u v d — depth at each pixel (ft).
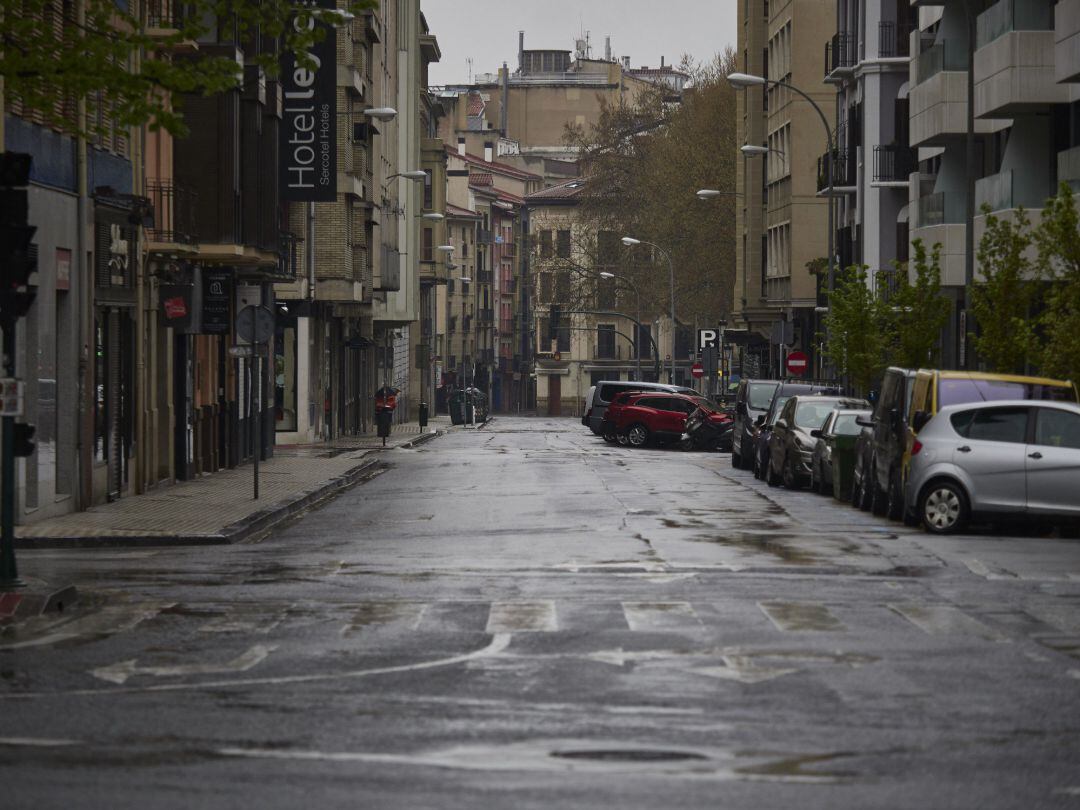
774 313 336.90
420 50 443.73
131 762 37.50
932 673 50.11
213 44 151.74
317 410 268.00
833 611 64.69
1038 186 175.22
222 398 175.42
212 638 57.98
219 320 155.63
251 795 34.24
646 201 412.98
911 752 38.78
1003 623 61.46
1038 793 34.83
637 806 33.40
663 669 50.67
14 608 64.18
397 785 35.17
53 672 50.75
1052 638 57.67
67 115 115.85
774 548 91.25
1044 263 122.01
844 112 266.98
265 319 131.34
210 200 153.58
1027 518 99.66
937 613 64.13
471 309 597.52
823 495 143.13
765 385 190.60
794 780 35.78
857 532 102.01
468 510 122.21
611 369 622.13
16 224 69.87
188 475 156.04
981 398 104.22
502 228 636.07
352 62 253.44
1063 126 168.25
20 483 104.58
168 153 151.64
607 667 51.03
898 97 246.06
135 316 135.85
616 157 422.41
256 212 160.04
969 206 144.46
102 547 96.78
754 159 336.29
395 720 42.52
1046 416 100.99
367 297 281.33
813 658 52.95
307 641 57.06
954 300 211.00
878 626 60.49
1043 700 45.70
